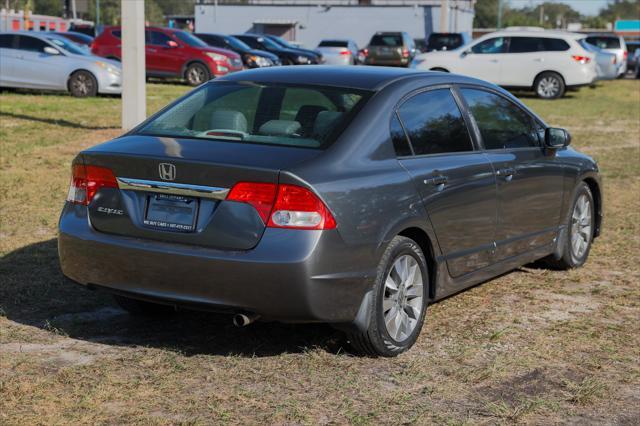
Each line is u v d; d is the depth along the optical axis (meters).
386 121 5.15
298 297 4.50
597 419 4.28
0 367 4.65
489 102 6.25
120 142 5.07
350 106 5.13
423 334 5.50
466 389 4.60
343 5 65.12
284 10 66.12
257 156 4.67
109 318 5.64
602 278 7.09
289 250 4.46
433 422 4.14
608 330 5.71
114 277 4.86
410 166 5.18
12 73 20.98
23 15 58.56
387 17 64.31
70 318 5.59
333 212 4.57
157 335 5.34
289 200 4.49
